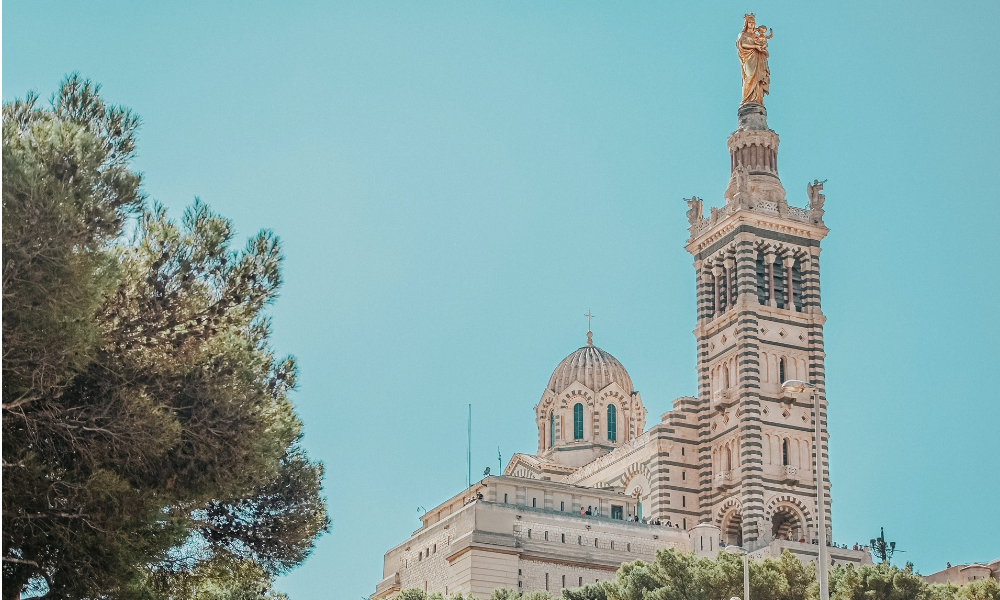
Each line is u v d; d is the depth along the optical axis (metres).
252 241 63.06
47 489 55.06
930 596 126.25
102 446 57.16
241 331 63.72
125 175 57.25
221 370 60.91
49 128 54.00
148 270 59.78
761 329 184.62
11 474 54.25
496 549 157.88
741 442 179.25
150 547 59.09
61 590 56.22
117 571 56.41
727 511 180.00
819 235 192.00
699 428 186.88
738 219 188.25
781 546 170.62
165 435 56.81
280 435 66.50
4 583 56.09
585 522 164.75
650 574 128.00
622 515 176.88
